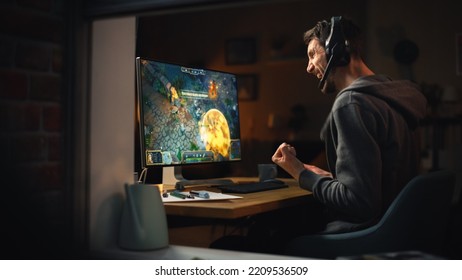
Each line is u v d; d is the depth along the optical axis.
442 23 6.00
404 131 1.51
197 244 1.87
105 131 1.24
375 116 1.43
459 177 3.70
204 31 6.91
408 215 1.28
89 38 1.18
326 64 1.70
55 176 1.14
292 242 1.46
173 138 1.77
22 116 1.07
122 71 1.30
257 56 6.71
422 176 1.28
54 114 1.14
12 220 1.05
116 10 1.12
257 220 2.00
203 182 1.92
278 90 6.61
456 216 1.82
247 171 6.57
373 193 1.36
